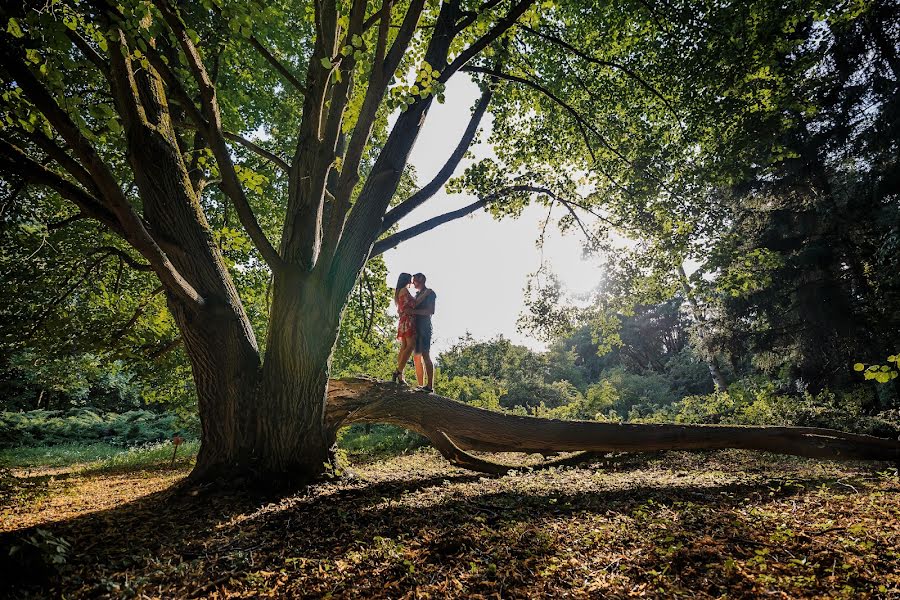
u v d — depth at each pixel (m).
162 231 6.12
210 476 5.86
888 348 13.49
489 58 8.40
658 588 2.96
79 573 3.43
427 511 4.81
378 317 12.82
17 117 4.84
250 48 9.39
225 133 7.62
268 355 6.13
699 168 8.75
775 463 7.96
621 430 8.09
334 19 5.56
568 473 7.41
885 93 13.17
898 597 2.76
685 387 31.06
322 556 3.63
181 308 6.17
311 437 6.15
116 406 29.97
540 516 4.60
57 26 3.85
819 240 14.47
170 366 11.89
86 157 4.61
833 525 3.99
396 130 6.54
